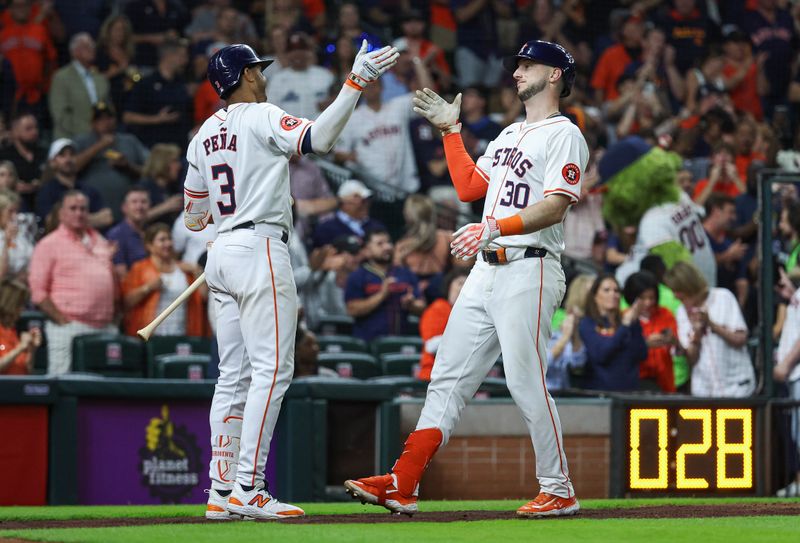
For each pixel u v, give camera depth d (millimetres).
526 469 28250
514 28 51250
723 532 15242
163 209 37562
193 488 26344
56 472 25000
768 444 26828
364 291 37250
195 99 43688
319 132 16906
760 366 27922
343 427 26969
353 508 20406
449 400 17922
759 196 28141
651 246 36031
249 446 17188
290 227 17797
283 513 17344
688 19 51938
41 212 36750
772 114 52938
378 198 42562
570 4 51812
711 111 47000
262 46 46719
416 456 17797
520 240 17500
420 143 44375
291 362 17531
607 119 47969
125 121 42781
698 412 26594
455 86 46562
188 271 35188
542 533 15055
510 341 17438
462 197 19094
